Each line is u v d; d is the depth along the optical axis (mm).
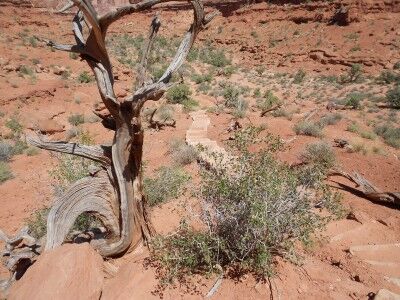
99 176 4184
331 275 4098
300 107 28438
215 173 4262
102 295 3773
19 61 29906
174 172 6941
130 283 3801
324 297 3656
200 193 4289
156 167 10516
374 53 48625
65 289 3578
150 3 3379
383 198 7117
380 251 4730
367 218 5809
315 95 35250
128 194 4121
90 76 31234
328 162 9000
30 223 6211
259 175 3967
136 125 3869
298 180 4684
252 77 47062
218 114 21031
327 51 51438
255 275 3881
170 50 60938
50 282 3604
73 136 17688
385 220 5840
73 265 3758
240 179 4039
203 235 3941
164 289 3703
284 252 4055
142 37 70375
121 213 4141
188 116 20672
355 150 11930
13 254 4328
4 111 20719
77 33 3582
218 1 84750
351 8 58531
